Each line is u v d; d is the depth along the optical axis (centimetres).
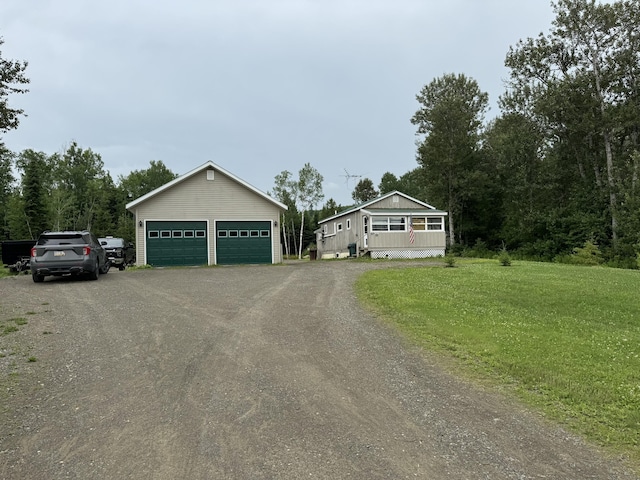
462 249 4056
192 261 2338
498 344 671
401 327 786
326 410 443
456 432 397
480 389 505
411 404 461
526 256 3650
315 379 532
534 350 642
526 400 473
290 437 384
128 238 5550
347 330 769
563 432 399
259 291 1199
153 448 366
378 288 1198
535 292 1142
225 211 2391
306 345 677
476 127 4331
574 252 3238
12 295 1161
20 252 2012
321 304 1002
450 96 4300
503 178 4234
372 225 2777
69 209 5644
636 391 490
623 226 2950
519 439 385
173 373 554
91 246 1500
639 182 2822
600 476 327
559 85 3466
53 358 621
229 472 328
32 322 840
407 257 2795
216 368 571
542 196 3897
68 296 1140
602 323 853
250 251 2416
